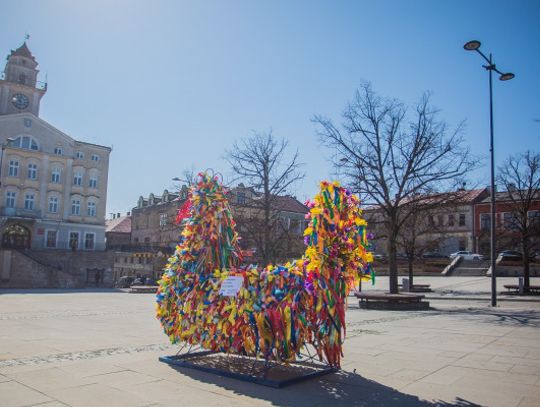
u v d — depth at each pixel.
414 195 21.53
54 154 49.75
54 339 9.80
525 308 18.92
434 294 28.36
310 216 6.79
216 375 6.59
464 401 5.38
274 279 6.58
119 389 5.79
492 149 19.91
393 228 20.83
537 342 9.56
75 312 16.58
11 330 11.33
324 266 6.57
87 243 51.28
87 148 52.50
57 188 49.78
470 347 8.94
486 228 52.00
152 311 17.05
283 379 6.23
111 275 48.03
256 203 22.14
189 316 7.30
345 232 6.81
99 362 7.39
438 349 8.73
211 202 7.77
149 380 6.26
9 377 6.34
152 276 49.00
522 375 6.65
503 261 43.75
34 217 47.59
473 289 31.64
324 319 6.51
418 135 20.67
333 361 6.55
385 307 18.06
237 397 5.52
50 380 6.19
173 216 47.84
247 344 6.65
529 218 31.06
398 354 8.22
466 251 51.22
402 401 5.39
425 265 47.19
